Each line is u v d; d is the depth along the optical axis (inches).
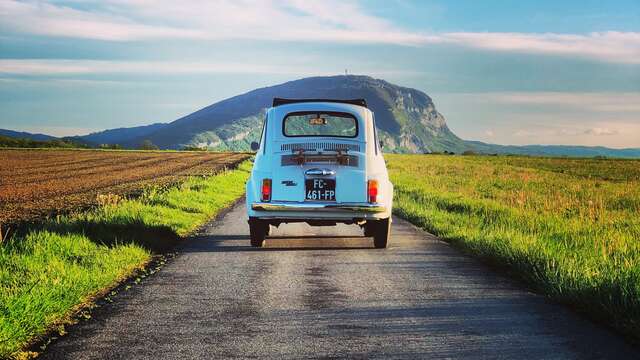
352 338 205.9
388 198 408.8
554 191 1010.7
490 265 349.1
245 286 290.2
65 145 5064.0
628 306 230.4
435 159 3006.9
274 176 400.8
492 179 1315.2
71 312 243.9
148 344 200.8
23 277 276.7
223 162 2218.3
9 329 201.5
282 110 418.3
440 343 200.2
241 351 192.9
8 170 1665.8
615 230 476.1
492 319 230.8
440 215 602.5
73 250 345.1
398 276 315.3
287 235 496.1
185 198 725.3
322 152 399.9
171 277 312.8
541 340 203.9
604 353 190.2
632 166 2373.3
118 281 304.3
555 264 313.9
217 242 446.0
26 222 548.7
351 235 497.4
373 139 415.5
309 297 267.0
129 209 560.7
